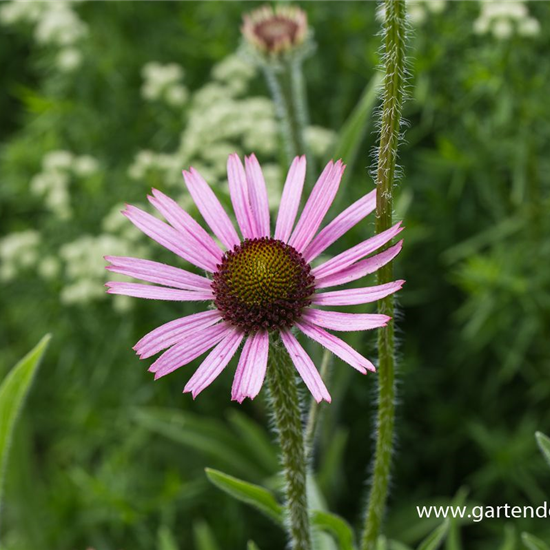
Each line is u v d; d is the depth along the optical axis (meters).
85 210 5.53
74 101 6.09
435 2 4.75
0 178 6.10
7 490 5.31
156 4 6.50
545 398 5.54
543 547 2.98
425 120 5.19
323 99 6.16
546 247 5.04
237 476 5.34
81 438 5.64
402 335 5.78
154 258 5.04
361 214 2.48
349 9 5.93
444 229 5.49
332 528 2.71
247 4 6.14
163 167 5.20
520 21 4.57
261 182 2.64
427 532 5.32
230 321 2.41
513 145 4.89
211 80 6.48
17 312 5.74
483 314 4.87
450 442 5.53
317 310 2.39
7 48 7.38
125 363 5.32
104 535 5.38
